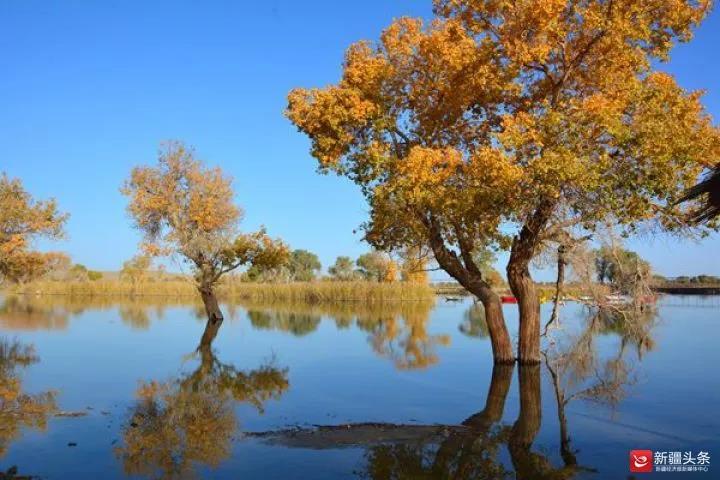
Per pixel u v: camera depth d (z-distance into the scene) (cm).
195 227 3688
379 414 1266
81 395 1428
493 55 1689
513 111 1830
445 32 1720
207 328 3162
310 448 1024
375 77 1792
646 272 2428
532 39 1683
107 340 2589
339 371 1814
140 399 1393
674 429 1145
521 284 1895
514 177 1474
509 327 3167
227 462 946
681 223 1652
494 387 1558
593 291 2167
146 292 6956
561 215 1662
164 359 2042
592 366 1884
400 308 4916
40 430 1117
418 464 944
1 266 2778
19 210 2686
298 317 3931
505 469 924
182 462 942
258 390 1516
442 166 1695
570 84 1772
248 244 3662
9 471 892
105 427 1144
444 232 1841
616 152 1567
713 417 1234
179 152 3644
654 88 1525
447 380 1661
